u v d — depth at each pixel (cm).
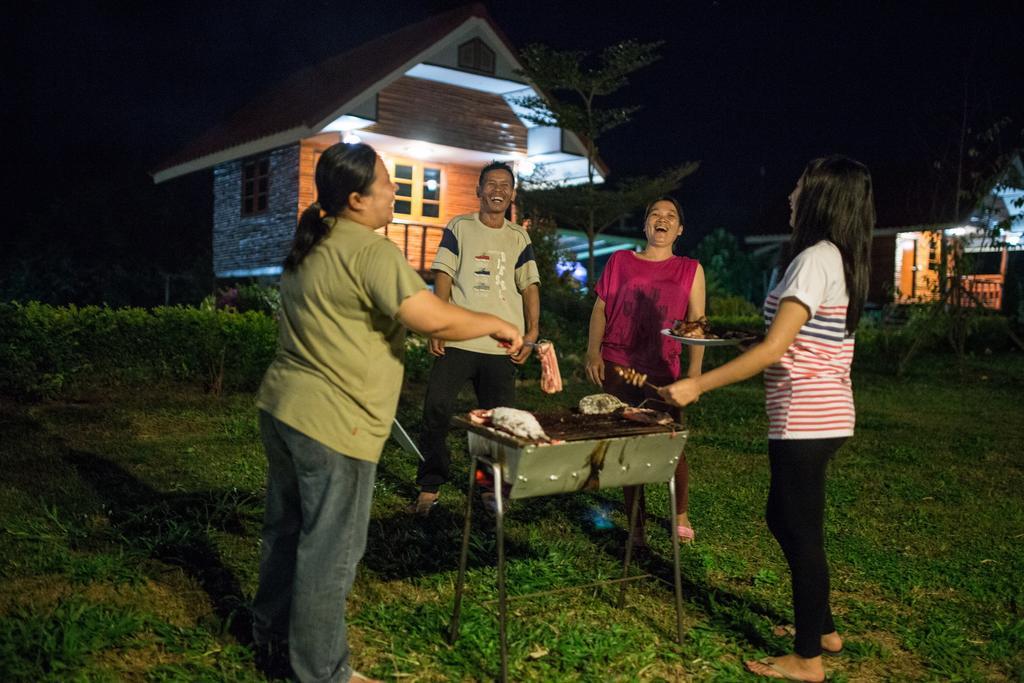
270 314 1477
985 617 394
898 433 860
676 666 335
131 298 2428
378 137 1662
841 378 314
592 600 389
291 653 287
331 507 279
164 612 353
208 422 748
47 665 301
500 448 308
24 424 695
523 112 1836
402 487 567
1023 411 1055
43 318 836
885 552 477
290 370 283
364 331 279
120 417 744
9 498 478
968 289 1451
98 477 546
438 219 1869
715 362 1469
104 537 430
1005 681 336
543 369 355
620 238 2275
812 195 314
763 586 419
